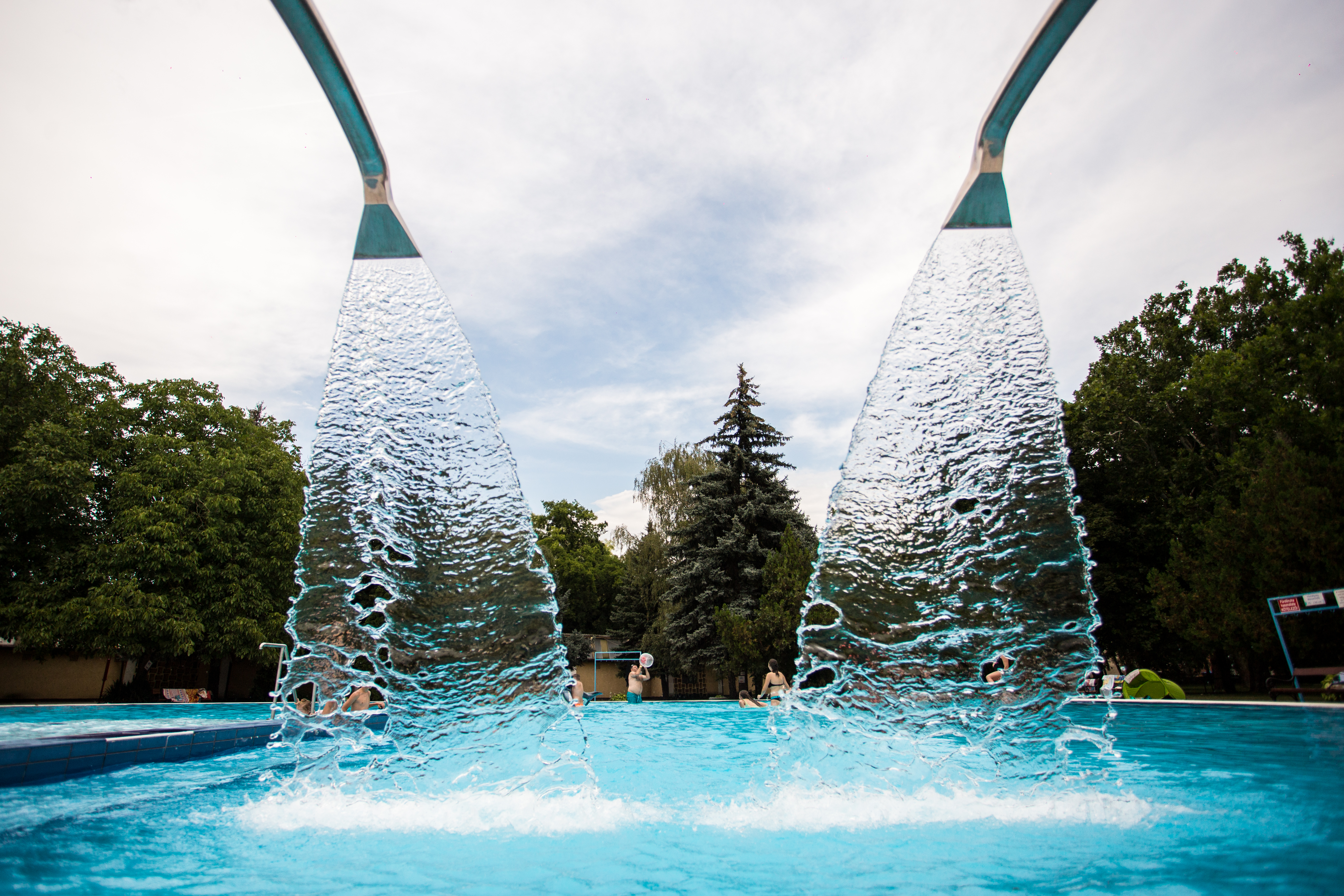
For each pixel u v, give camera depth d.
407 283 5.25
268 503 19.03
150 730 6.29
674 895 2.48
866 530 4.71
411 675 4.71
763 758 6.83
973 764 4.30
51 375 18.48
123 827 3.54
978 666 4.53
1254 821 3.38
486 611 4.80
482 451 4.99
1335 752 5.62
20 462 16.98
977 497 4.71
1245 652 14.55
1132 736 6.98
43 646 16.00
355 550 4.84
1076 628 4.52
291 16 4.18
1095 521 20.12
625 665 30.83
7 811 3.85
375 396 5.03
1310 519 12.74
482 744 4.64
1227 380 17.28
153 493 17.42
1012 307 5.01
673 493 30.70
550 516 41.16
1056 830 3.34
